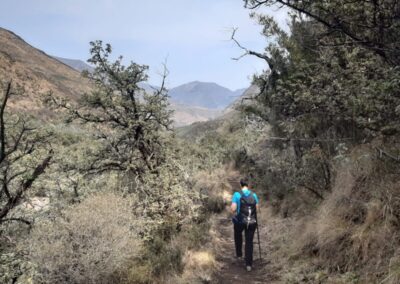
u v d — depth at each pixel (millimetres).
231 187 15641
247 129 16578
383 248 4277
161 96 8906
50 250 4656
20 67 97500
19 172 6035
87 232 4879
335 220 5406
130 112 8633
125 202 6105
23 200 6125
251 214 6617
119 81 8359
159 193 7883
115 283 5062
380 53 4961
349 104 4992
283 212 9367
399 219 4355
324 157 7137
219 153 22922
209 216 10094
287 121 7902
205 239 7746
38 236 4926
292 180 8227
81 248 4824
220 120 50594
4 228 5805
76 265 4785
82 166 8156
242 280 5926
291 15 7473
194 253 6707
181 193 8070
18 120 6070
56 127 7715
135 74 8453
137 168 8547
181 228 7914
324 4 4852
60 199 7055
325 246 5320
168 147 9234
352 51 5547
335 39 5898
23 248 4980
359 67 5180
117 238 5125
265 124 13242
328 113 5848
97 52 8195
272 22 9648
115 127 8703
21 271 4598
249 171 16359
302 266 5562
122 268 5250
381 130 4594
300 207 8352
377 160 5121
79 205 5488
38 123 6863
